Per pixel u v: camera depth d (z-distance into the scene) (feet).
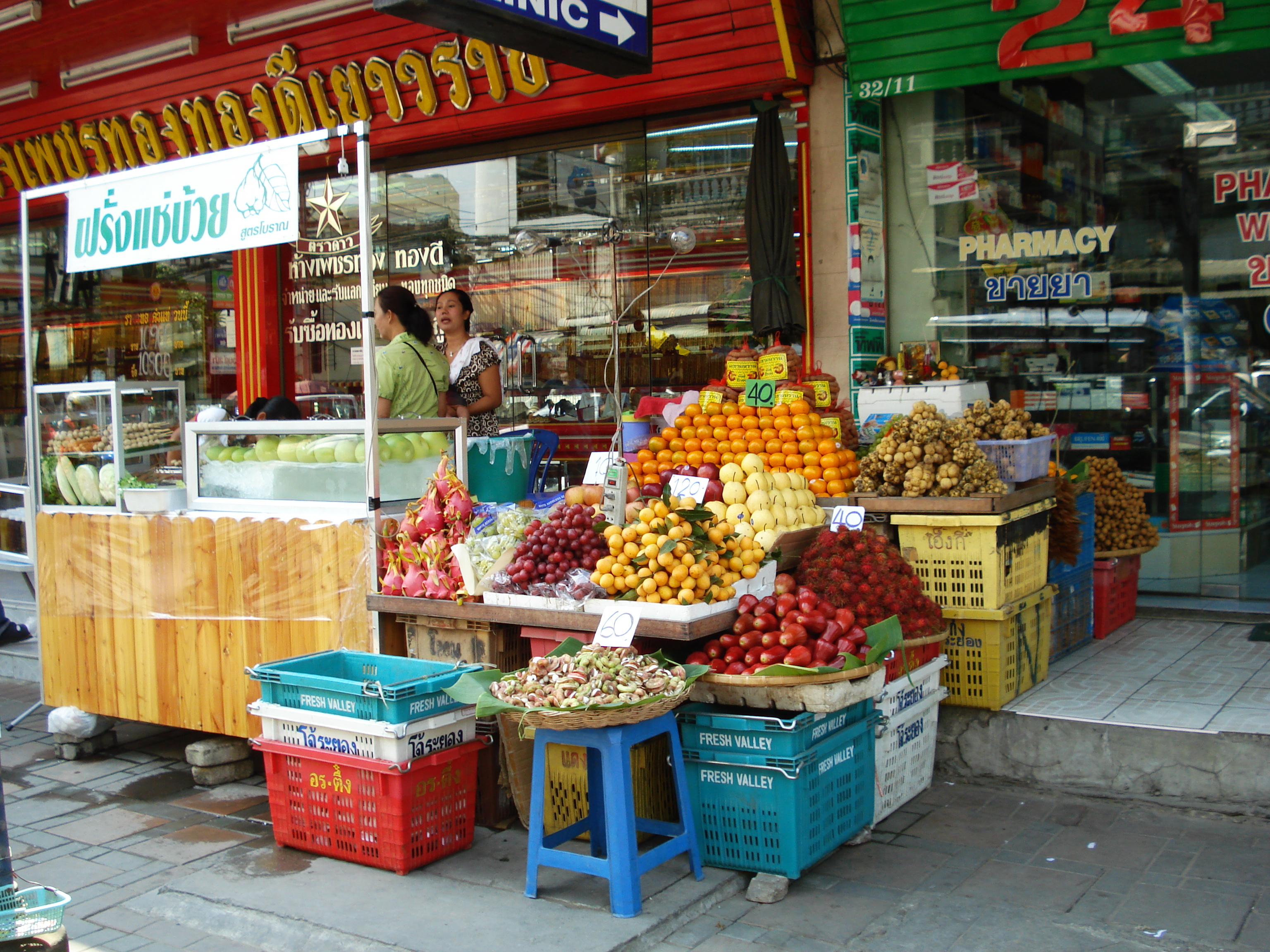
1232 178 21.49
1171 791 14.52
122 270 35.27
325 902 12.62
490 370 22.47
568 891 12.67
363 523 15.61
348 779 13.56
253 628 16.61
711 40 21.62
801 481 16.74
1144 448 22.77
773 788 12.48
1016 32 19.62
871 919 11.90
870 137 22.52
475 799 14.32
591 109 23.89
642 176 25.18
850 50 21.13
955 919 11.77
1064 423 23.16
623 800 11.86
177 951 11.93
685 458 17.95
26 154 32.63
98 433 18.74
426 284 29.04
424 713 13.35
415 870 13.44
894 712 14.29
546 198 26.71
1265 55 20.77
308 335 31.65
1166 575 22.94
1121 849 13.33
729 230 24.32
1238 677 16.89
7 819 15.61
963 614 15.64
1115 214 22.33
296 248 31.45
